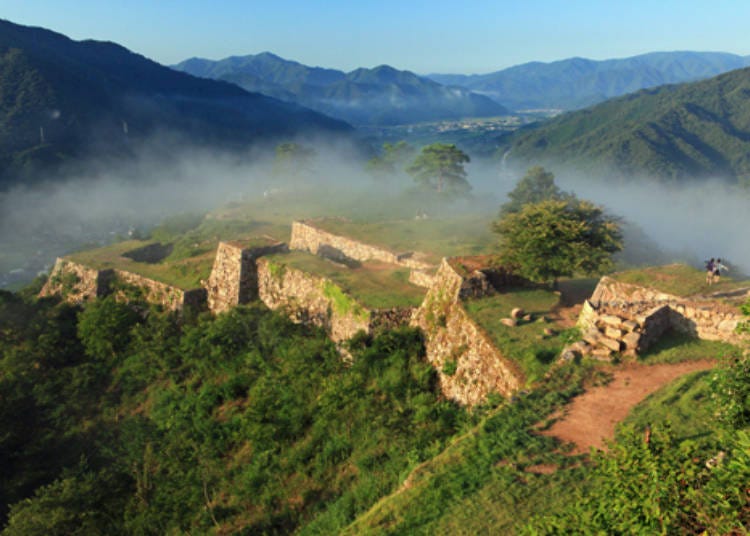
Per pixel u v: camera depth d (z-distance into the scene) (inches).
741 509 326.0
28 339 1644.9
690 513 339.3
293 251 1798.7
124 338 1626.5
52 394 1456.7
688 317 856.3
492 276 1205.1
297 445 1003.3
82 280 1904.5
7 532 962.7
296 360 1280.8
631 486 362.6
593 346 824.3
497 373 869.2
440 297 1195.9
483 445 639.1
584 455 596.7
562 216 1222.3
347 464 887.1
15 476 1200.8
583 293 1254.9
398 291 1416.1
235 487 979.3
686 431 597.0
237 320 1537.9
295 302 1557.6
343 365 1202.0
